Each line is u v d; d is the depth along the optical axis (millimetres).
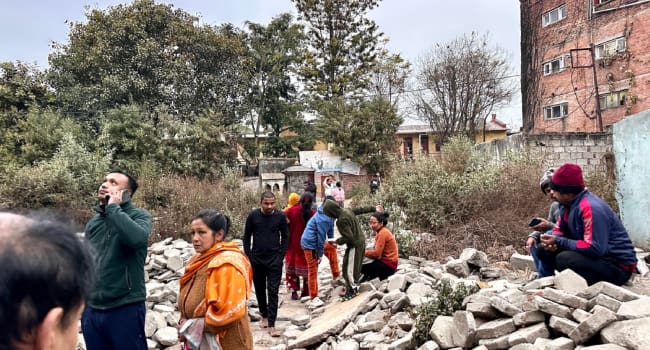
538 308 4105
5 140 20422
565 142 15500
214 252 3582
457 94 31359
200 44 29609
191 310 3545
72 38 27844
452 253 9695
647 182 9672
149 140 22547
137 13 28156
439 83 31625
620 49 21047
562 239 4766
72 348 1157
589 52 22484
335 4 35062
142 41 27172
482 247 9805
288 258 8016
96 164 16703
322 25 35688
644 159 9766
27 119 21469
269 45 37719
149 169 19641
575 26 23047
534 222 5648
